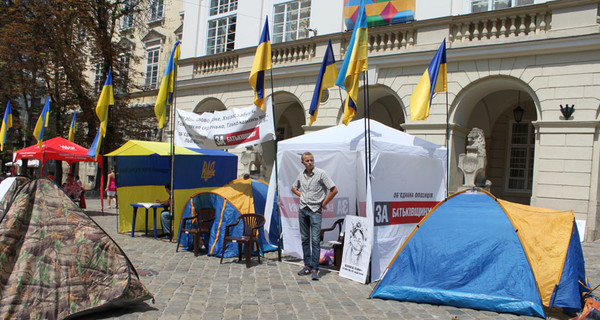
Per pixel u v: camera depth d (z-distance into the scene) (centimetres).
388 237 725
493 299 543
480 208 618
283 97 1731
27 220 477
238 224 837
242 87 1806
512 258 560
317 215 703
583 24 1142
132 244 944
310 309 534
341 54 1539
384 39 1470
